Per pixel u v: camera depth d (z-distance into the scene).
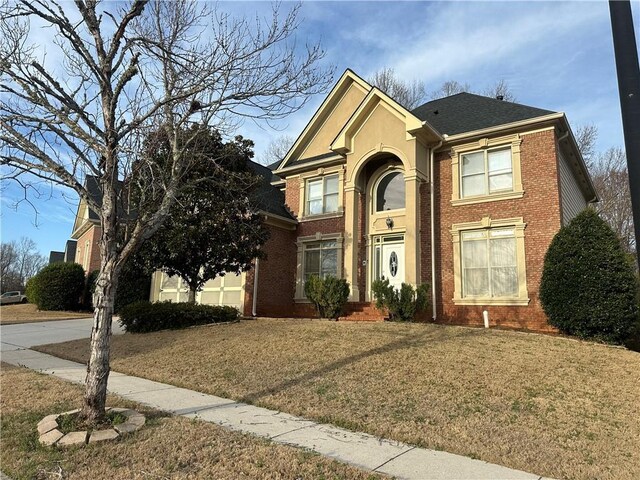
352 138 16.81
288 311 18.17
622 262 10.42
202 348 10.35
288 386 7.44
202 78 6.36
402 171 16.52
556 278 11.21
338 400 6.71
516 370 7.88
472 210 14.69
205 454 4.73
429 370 7.89
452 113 17.05
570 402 6.58
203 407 6.59
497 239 14.19
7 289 71.31
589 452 5.01
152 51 6.21
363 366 8.20
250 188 14.75
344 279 14.78
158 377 8.52
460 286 14.49
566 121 13.73
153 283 21.03
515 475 4.38
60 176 5.93
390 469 4.43
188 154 8.00
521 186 13.89
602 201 30.50
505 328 12.75
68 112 6.27
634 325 10.31
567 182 15.58
